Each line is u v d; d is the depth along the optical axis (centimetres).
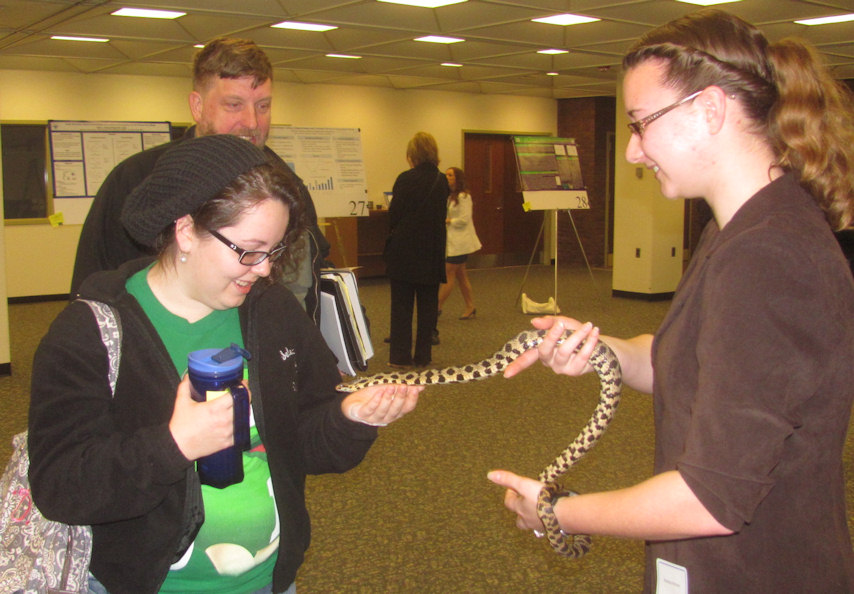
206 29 741
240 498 140
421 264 589
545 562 299
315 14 671
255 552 142
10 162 974
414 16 688
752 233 98
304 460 148
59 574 126
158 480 111
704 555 110
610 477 378
